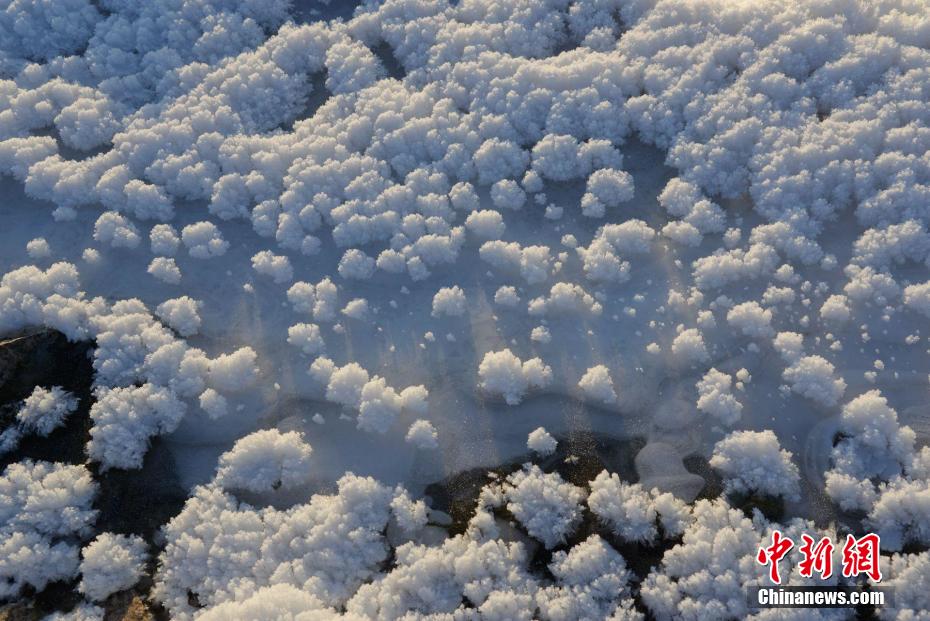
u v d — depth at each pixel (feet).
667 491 91.40
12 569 86.17
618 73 127.24
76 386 103.24
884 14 126.93
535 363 99.66
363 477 94.63
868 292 102.63
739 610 77.92
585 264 110.42
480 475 94.48
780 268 106.73
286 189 122.62
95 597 85.61
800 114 118.32
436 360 104.58
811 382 95.81
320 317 108.17
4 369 101.86
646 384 100.01
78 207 123.54
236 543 87.35
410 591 82.99
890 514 84.99
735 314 102.47
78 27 142.72
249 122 129.80
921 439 92.73
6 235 120.98
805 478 91.09
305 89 136.56
